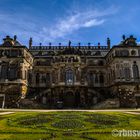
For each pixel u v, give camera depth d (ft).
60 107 183.52
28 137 47.67
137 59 203.62
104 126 63.93
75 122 72.18
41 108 181.88
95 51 265.54
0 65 205.87
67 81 210.79
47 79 241.76
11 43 214.07
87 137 46.75
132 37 215.10
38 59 250.57
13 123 72.74
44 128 60.13
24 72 209.46
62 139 44.93
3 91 199.41
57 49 267.39
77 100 206.28
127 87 195.42
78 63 214.48
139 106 189.06
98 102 204.23
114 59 203.00
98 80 241.35
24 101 187.52
